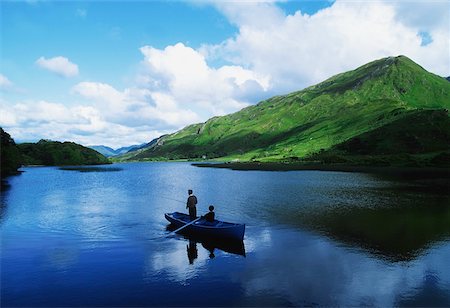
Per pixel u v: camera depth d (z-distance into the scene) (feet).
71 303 59.00
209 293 62.59
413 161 479.82
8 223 123.54
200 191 220.23
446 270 74.02
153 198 193.47
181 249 90.17
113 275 71.56
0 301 59.77
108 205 167.22
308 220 124.26
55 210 152.15
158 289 64.44
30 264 78.48
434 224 115.96
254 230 109.81
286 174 364.99
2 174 415.64
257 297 60.95
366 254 84.58
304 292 63.00
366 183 258.98
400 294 62.54
